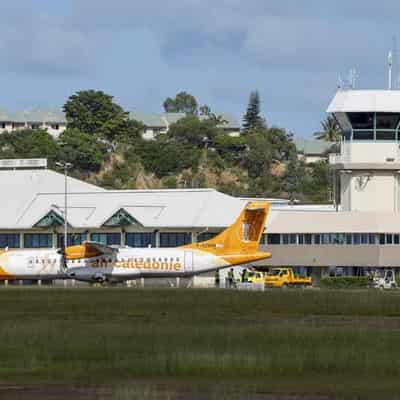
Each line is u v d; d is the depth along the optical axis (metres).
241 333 179.50
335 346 162.00
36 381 135.50
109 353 155.75
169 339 171.00
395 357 150.50
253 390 129.50
